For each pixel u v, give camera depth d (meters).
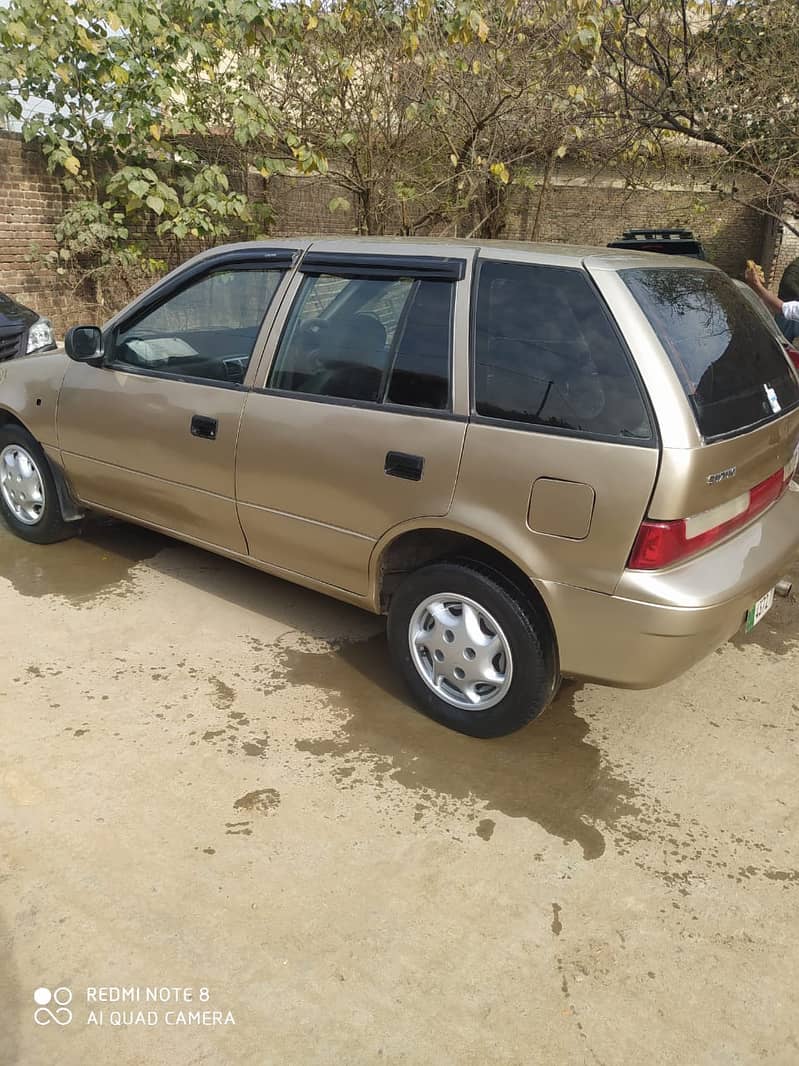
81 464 4.29
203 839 2.59
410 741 3.12
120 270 10.60
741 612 2.81
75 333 3.94
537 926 2.32
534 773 2.97
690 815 2.78
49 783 2.81
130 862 2.49
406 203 10.49
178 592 4.22
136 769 2.89
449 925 2.32
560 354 2.71
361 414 3.11
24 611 3.97
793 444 3.21
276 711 3.26
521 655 2.88
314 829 2.65
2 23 8.45
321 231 13.50
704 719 3.32
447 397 2.91
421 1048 1.98
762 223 17.56
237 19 8.49
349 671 3.56
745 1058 1.98
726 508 2.76
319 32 9.15
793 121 6.97
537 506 2.69
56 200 10.13
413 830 2.67
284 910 2.34
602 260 2.79
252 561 3.75
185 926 2.28
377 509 3.10
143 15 8.65
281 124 9.80
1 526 5.07
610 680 2.76
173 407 3.76
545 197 12.21
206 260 3.78
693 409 2.54
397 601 3.20
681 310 2.82
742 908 2.41
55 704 3.24
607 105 8.40
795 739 3.21
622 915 2.37
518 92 8.95
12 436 4.62
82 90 9.56
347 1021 2.04
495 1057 1.96
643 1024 2.05
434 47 8.75
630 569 2.57
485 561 2.96
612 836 2.67
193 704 3.28
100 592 4.20
